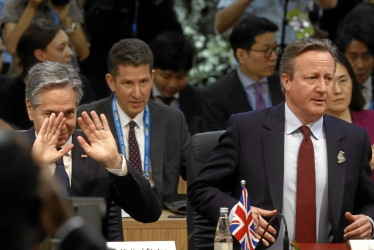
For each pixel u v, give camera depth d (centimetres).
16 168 194
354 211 792
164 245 602
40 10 1276
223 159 777
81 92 741
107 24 1298
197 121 1230
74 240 221
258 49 1209
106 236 745
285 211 751
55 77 715
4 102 1128
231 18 1356
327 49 738
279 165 754
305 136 757
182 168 1012
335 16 1437
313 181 746
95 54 1307
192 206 784
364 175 775
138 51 948
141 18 1320
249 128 775
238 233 595
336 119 788
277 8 1371
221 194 752
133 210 738
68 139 732
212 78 1841
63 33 1153
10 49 1265
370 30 1250
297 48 741
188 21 1914
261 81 1238
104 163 696
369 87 1341
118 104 980
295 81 742
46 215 216
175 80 1211
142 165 972
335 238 739
